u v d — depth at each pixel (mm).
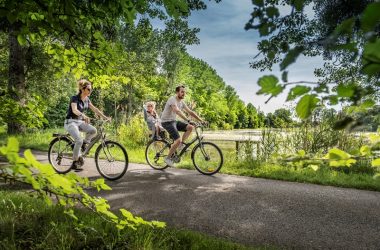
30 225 2951
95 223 3084
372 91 621
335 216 3971
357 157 1129
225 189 5312
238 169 7254
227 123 81812
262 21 750
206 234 3297
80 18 2793
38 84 16484
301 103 642
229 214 4031
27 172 1146
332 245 3133
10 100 2857
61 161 6602
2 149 1058
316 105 648
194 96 66438
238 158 8484
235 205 4406
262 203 4508
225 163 8000
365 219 3863
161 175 6508
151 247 2684
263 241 3227
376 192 5230
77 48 3305
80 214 3412
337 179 5961
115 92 21688
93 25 3225
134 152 9977
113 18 2951
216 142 17422
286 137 8289
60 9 2582
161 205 4383
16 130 13414
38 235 2846
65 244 2654
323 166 6840
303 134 8086
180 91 6680
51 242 2643
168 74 42719
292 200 4668
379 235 3383
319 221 3799
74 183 1610
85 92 5875
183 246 2822
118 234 2742
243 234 3400
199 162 7078
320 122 7973
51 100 17656
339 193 5121
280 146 8227
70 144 6254
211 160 6781
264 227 3602
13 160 1098
